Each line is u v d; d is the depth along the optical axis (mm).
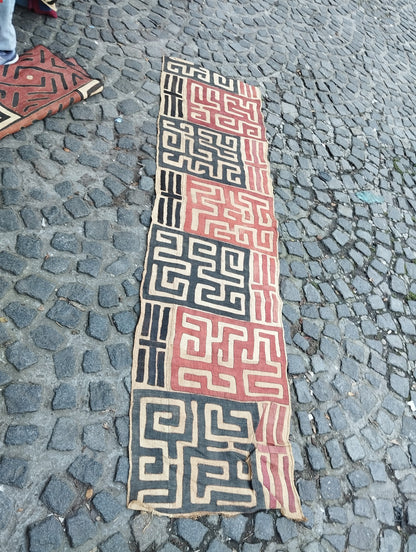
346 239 3748
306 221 3707
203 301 2965
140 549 2172
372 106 5094
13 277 2689
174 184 3463
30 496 2141
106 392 2502
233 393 2686
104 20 4348
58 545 2080
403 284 3695
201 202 3436
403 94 5527
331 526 2488
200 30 4793
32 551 2035
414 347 3377
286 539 2383
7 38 3520
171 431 2479
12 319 2555
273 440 2609
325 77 5090
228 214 3449
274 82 4695
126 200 3270
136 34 4398
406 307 3570
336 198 3996
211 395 2645
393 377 3152
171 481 2350
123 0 4641
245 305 3041
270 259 3336
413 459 2863
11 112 3303
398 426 2955
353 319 3311
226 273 3143
